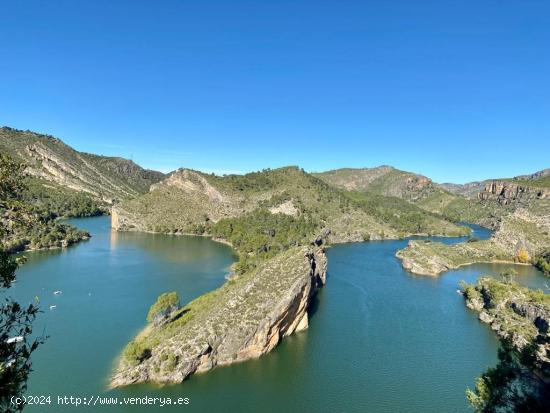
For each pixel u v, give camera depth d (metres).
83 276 158.12
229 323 93.31
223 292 117.94
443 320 120.56
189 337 89.38
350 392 80.00
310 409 74.44
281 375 85.69
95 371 84.00
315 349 98.44
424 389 81.62
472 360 94.12
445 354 97.19
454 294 148.62
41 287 140.75
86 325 107.25
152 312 105.19
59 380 80.06
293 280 105.75
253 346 92.31
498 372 35.03
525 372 34.44
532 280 181.25
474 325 116.75
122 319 112.12
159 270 172.75
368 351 98.00
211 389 80.00
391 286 157.75
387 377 85.88
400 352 97.75
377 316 122.56
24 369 20.94
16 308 22.61
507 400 33.19
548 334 42.28
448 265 199.62
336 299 138.38
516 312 119.38
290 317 103.50
